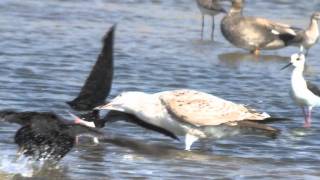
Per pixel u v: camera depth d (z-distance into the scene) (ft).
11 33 83.35
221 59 78.23
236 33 83.51
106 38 42.86
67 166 42.86
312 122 56.39
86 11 100.73
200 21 100.89
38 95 58.65
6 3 102.27
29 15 95.14
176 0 113.50
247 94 63.57
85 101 43.27
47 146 38.78
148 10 104.88
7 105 55.01
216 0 91.04
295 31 84.53
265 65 77.10
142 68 70.44
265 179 42.27
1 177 40.50
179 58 76.28
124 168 43.16
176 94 46.70
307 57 83.51
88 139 47.01
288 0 113.80
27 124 38.58
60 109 54.75
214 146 48.73
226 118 46.09
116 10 102.99
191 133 46.93
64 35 84.33
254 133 46.50
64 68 68.90
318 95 56.29
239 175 42.83
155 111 45.83
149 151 33.86
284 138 51.42
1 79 63.21
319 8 109.60
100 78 43.19
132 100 44.93
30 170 41.50
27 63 69.62
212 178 41.98
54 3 104.99
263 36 83.51
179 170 43.29
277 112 58.49
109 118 44.32
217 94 62.75
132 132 50.29
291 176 43.09
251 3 111.14
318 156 47.50
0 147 45.34
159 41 84.43
